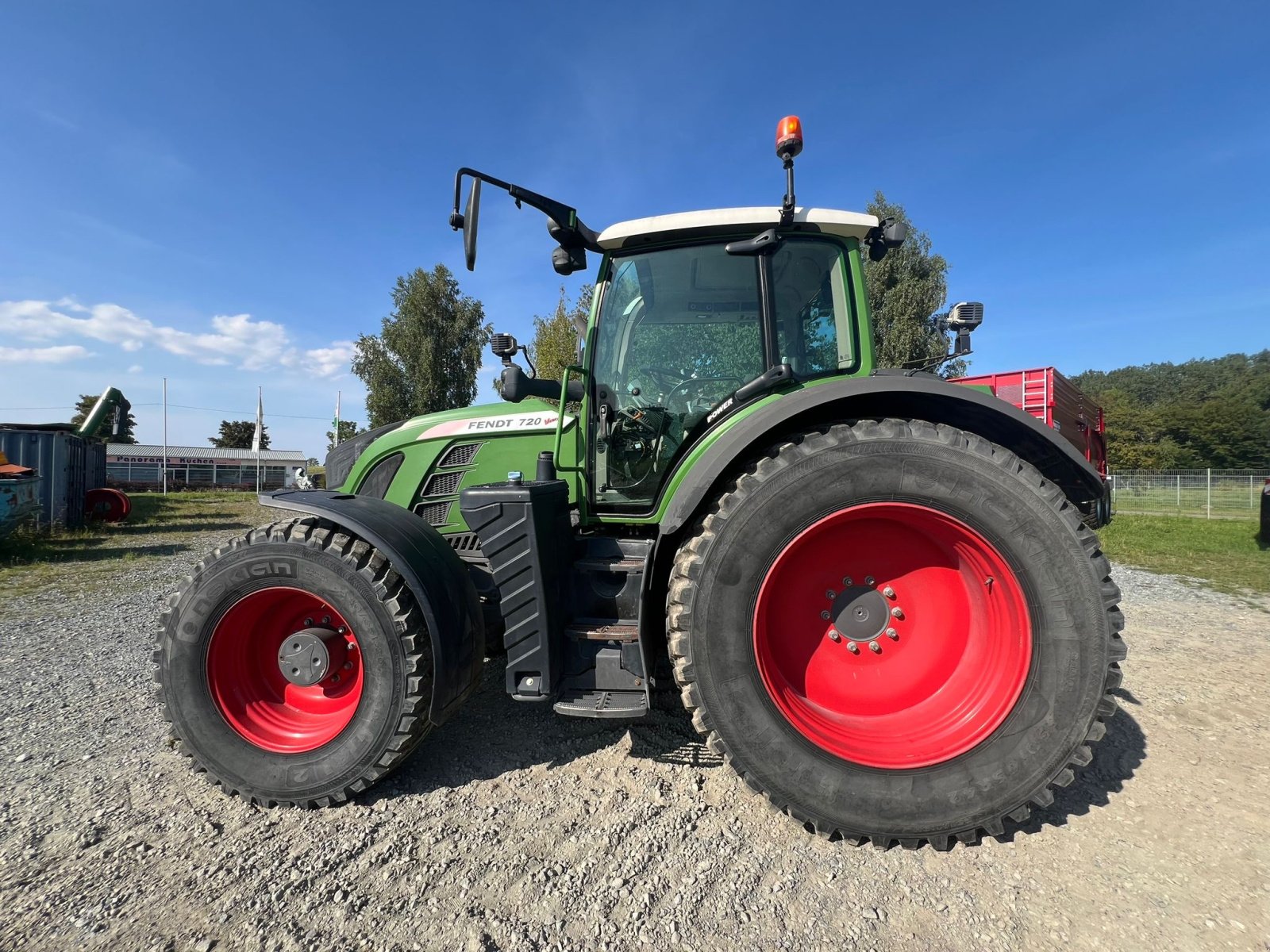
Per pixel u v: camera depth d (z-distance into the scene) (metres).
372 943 1.61
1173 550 9.06
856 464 2.10
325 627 2.44
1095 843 2.02
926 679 2.20
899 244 2.81
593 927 1.67
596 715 2.16
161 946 1.59
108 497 12.91
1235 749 2.68
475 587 2.54
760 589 2.12
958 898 1.77
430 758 2.62
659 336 2.88
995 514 2.03
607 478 2.86
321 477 15.69
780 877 1.86
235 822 2.15
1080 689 1.97
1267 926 1.65
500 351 3.41
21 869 1.89
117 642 4.43
